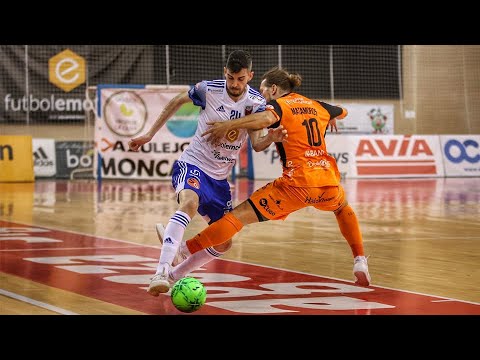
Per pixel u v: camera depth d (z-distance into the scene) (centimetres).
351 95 2789
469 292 673
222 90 657
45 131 2461
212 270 786
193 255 653
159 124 679
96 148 2173
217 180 668
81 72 2475
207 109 661
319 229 1165
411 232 1129
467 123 2989
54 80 2456
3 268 776
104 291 656
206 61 2612
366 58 2797
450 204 1582
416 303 620
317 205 663
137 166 2203
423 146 2578
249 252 919
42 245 955
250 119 625
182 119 2220
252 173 2375
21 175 2256
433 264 838
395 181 2333
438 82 2928
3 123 2416
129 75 2520
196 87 662
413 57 2886
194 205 640
